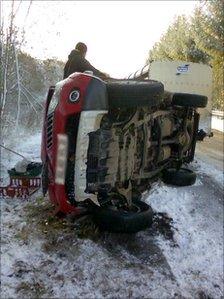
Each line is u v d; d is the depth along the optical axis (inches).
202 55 1155.3
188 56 1181.7
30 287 136.7
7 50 262.7
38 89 371.2
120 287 145.4
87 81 154.3
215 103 1022.4
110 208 169.9
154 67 404.5
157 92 175.5
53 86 180.2
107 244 169.6
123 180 171.2
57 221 181.8
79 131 152.0
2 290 132.6
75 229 175.5
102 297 138.9
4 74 263.3
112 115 166.6
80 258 156.9
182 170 270.2
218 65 989.2
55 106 159.5
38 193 215.3
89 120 151.9
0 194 207.9
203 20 972.6
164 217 203.8
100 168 159.3
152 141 208.4
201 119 406.0
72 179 157.2
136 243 174.7
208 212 230.2
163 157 233.3
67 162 155.8
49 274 144.9
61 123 154.6
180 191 245.1
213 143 498.3
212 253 185.2
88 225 177.8
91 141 156.9
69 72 236.2
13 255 152.1
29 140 347.6
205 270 170.4
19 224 177.9
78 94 153.3
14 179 211.9
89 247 164.4
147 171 208.8
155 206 213.6
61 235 169.9
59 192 157.5
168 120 233.9
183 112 253.1
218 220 224.8
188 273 164.7
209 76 411.2
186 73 405.1
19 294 132.6
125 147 170.7
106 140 160.9
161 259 168.2
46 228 175.0
